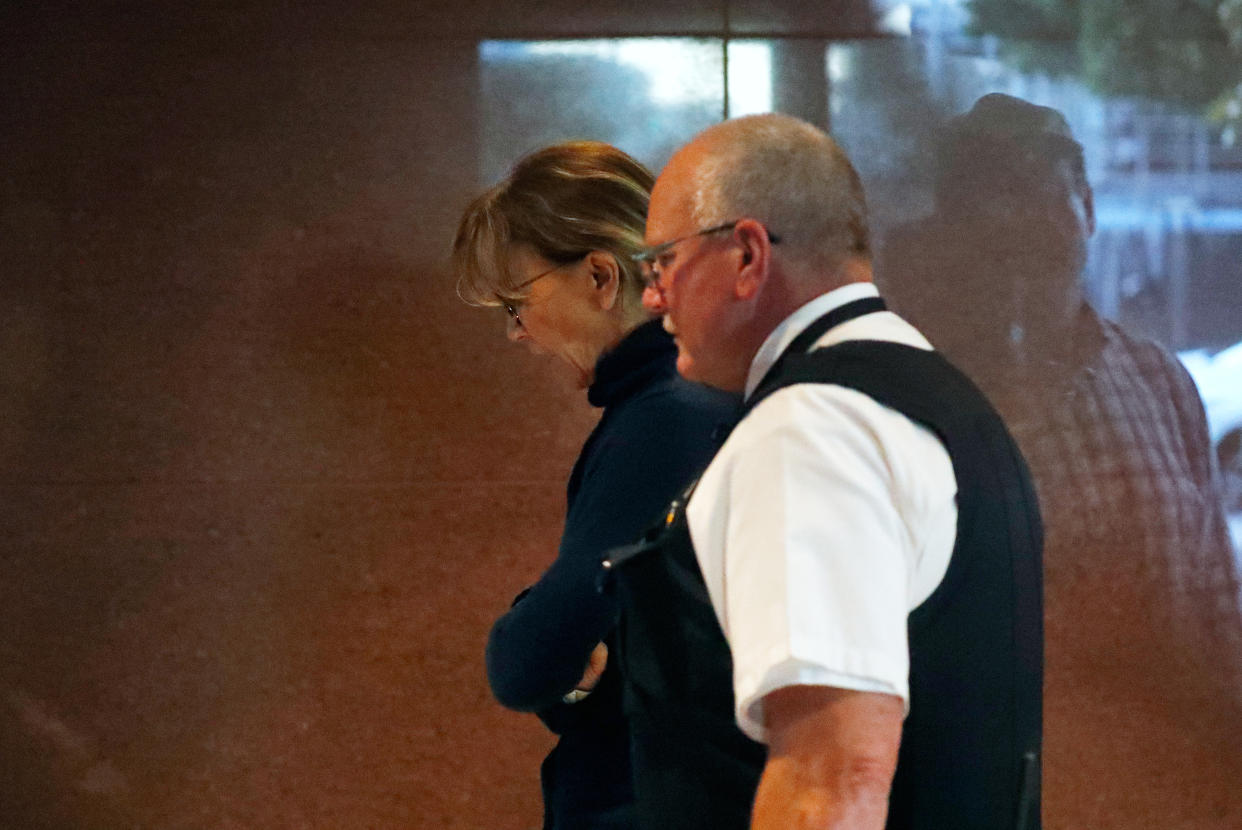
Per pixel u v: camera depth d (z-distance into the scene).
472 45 10.84
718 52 10.88
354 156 10.87
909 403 4.45
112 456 10.98
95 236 10.91
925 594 4.45
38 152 10.87
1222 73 10.88
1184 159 10.92
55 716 11.08
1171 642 10.95
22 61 10.83
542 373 10.91
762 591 4.18
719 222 4.86
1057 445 10.92
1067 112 10.88
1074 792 11.01
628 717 5.25
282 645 11.04
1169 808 11.02
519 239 6.39
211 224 10.89
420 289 10.89
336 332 10.91
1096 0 10.86
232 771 11.10
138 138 10.88
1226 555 10.95
